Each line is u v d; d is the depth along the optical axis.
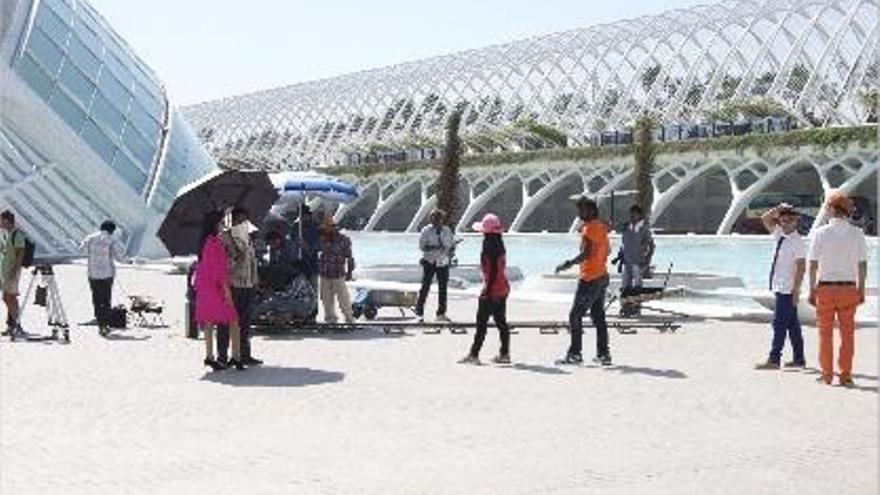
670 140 75.00
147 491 6.94
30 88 43.25
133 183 47.00
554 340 16.52
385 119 110.38
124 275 38.56
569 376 12.52
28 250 16.91
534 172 85.31
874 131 61.94
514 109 96.56
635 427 9.30
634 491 7.00
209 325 12.89
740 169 70.44
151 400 10.64
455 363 13.70
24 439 8.64
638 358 14.35
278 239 17.39
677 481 7.29
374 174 99.56
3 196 44.75
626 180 80.94
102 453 8.12
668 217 86.75
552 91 93.88
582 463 7.85
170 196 48.84
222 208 18.23
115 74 47.72
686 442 8.65
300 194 26.45
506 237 67.06
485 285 13.58
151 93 49.91
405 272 31.17
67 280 33.47
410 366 13.39
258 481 7.24
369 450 8.28
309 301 17.42
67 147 44.62
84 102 45.53
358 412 10.00
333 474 7.45
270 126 128.62
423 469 7.62
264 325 17.19
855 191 71.94
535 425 9.38
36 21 44.44
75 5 47.88
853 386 11.77
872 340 16.45
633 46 88.56
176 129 50.50
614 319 19.58
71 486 7.07
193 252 18.50
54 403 10.42
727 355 14.70
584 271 13.59
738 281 28.30
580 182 89.62
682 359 14.26
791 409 10.27
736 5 81.44
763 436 8.91
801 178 76.31
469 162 88.69
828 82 72.50
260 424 9.38
